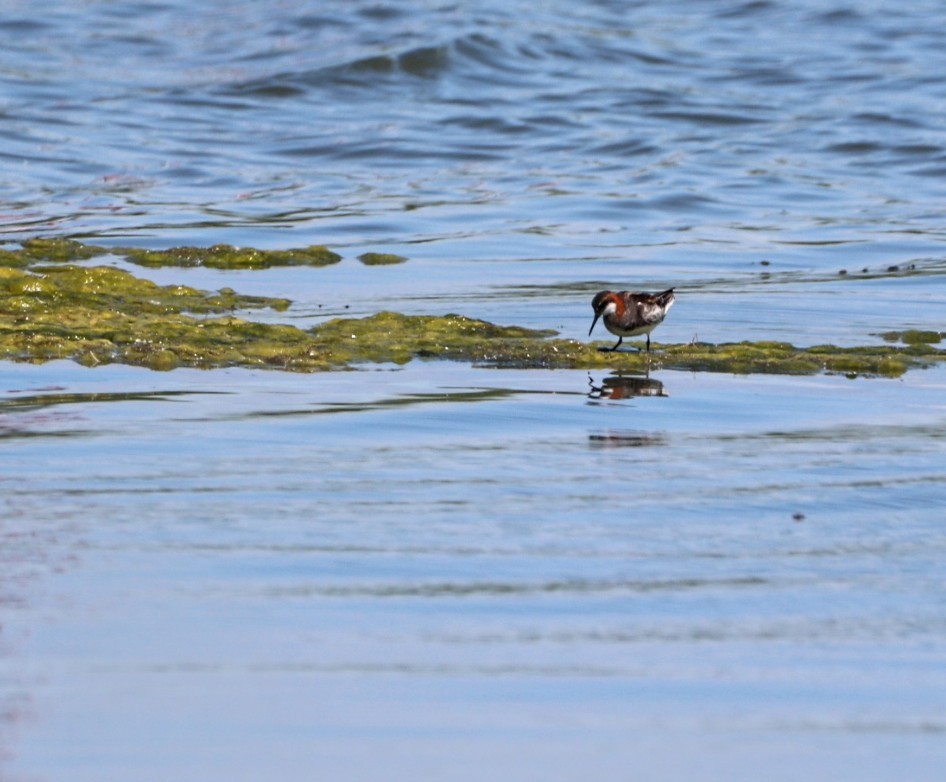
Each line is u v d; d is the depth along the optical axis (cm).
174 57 8556
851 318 3828
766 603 1812
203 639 1658
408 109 7481
